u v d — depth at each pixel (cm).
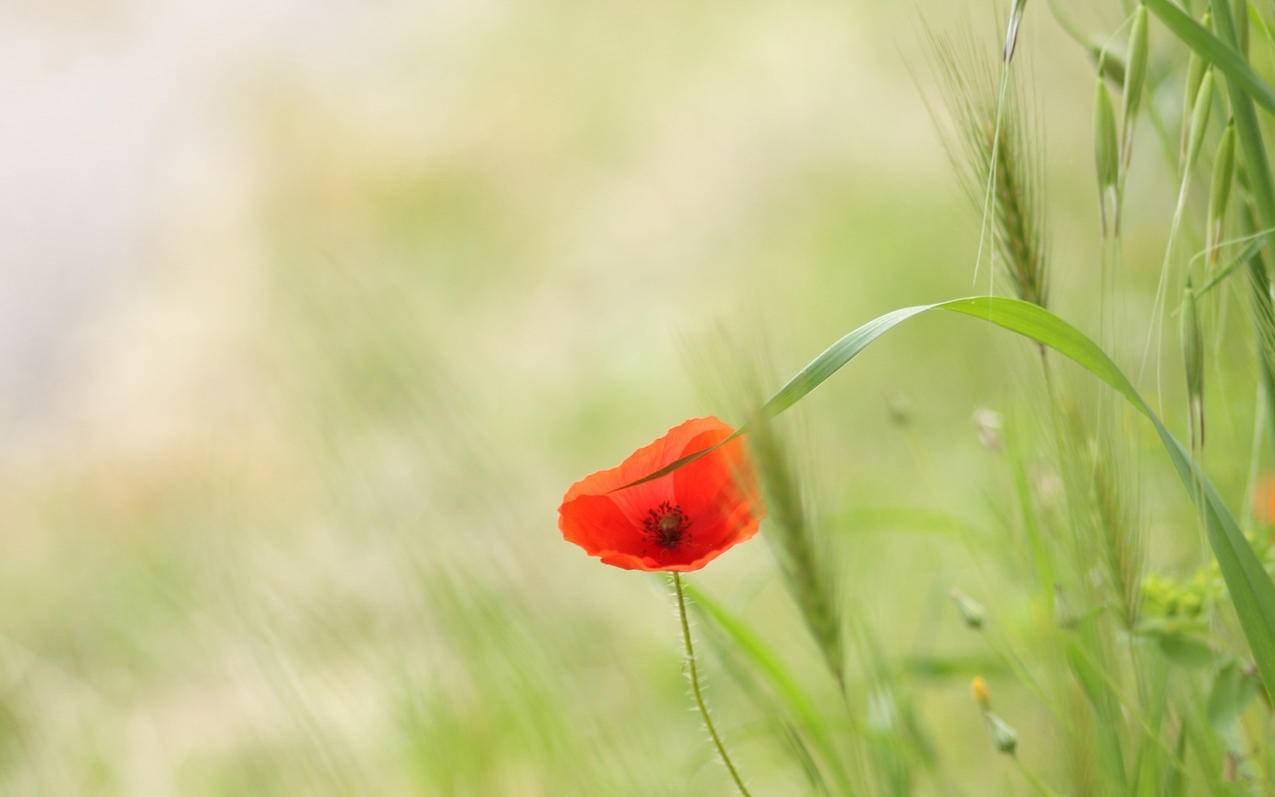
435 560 145
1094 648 126
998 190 123
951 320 262
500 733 146
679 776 141
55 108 483
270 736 153
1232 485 140
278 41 494
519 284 354
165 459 302
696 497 124
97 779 169
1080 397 125
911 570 173
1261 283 121
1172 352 171
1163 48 132
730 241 344
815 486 120
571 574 191
